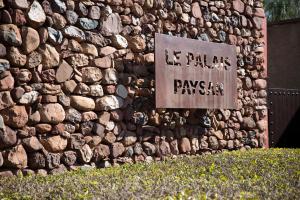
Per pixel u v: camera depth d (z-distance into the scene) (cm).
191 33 739
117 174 494
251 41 846
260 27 862
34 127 548
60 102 572
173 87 679
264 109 862
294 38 1180
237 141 809
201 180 438
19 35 536
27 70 543
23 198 365
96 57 611
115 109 630
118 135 634
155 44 654
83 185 412
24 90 539
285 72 1198
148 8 679
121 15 645
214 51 747
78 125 592
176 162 589
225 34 796
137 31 662
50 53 562
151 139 675
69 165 580
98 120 612
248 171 505
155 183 419
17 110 531
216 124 771
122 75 640
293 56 1182
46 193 383
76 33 590
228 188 393
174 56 683
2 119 520
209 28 768
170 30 708
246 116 831
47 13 562
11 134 527
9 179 476
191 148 729
